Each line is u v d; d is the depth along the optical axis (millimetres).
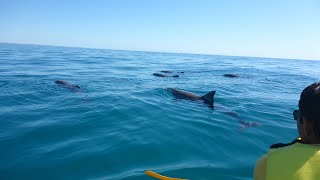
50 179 5273
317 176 1950
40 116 9234
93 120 8906
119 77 20250
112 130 8016
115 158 6207
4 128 7957
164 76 22125
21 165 5750
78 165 5832
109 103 11203
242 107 12133
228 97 14406
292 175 2000
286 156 2131
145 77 21094
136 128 8258
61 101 11461
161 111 10352
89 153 6398
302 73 35750
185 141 7379
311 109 2281
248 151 6953
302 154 2092
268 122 9797
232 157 6516
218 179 5438
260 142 7645
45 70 22500
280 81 23719
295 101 14375
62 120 8828
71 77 19094
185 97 13195
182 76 23500
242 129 8648
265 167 2264
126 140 7250
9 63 26875
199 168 5852
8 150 6457
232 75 24578
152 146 6938
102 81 17828
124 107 10633
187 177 5461
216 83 19812
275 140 7891
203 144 7250
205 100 12406
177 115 9922
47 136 7426
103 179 5281
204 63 46219
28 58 34750
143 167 5824
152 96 13164
